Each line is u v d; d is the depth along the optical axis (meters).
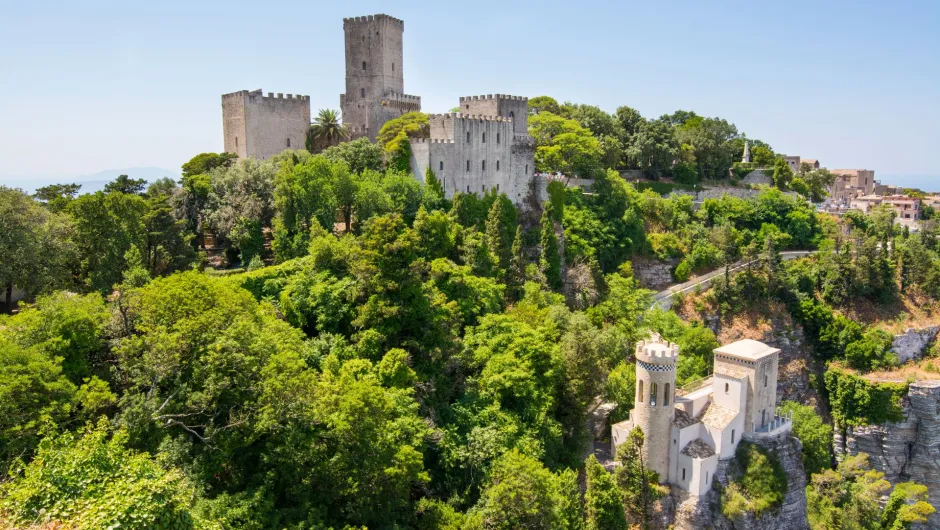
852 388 133.12
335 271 91.25
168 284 65.81
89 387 57.69
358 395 58.75
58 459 43.12
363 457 58.56
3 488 42.62
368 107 152.88
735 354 85.31
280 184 106.19
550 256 124.00
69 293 76.38
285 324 73.69
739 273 148.12
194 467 52.38
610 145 179.38
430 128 128.38
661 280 151.50
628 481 72.62
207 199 113.19
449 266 98.31
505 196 133.75
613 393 90.50
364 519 58.25
